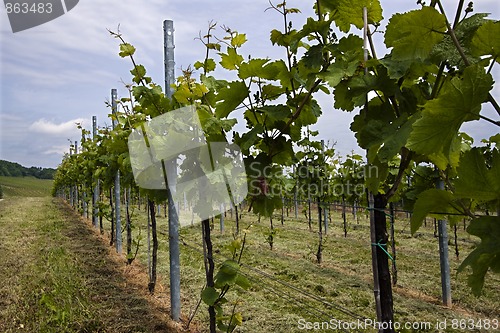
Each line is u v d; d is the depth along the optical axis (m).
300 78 1.81
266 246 9.46
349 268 7.40
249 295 5.55
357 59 1.48
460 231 11.06
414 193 3.11
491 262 0.88
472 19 0.95
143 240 10.48
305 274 6.89
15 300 5.24
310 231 11.68
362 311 5.06
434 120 0.81
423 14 0.90
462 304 5.37
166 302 5.37
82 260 7.81
